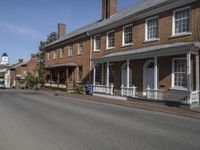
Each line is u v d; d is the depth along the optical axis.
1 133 8.11
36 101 18.91
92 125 9.49
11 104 16.61
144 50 19.09
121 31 23.75
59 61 37.84
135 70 21.38
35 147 6.55
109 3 30.41
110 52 25.23
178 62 17.31
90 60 26.88
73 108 14.62
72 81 32.53
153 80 19.55
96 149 6.39
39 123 9.81
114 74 24.09
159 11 19.23
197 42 15.79
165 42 18.62
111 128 8.98
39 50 55.66
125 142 7.09
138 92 20.88
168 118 11.50
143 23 20.94
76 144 6.84
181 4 17.39
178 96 15.75
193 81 16.09
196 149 6.48
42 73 52.28
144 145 6.80
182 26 17.47
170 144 6.94
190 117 11.94
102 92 23.44
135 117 11.60
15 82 69.25
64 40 35.16
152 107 15.04
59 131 8.43
